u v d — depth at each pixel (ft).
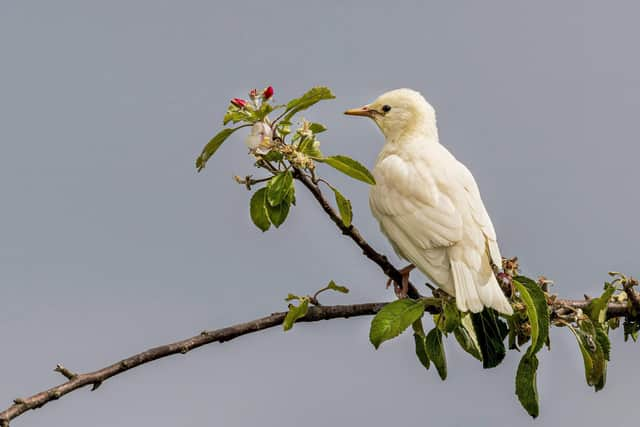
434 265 37.60
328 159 33.78
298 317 34.06
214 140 34.60
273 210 34.96
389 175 40.34
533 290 34.55
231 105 34.09
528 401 35.73
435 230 37.83
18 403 28.35
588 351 36.45
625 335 39.34
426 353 36.83
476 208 38.58
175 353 31.78
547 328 33.91
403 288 38.06
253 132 33.73
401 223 39.09
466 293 35.83
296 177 34.30
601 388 36.76
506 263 37.37
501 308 34.94
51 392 28.96
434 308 36.50
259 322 33.47
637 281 38.58
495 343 36.58
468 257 36.88
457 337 36.68
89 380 29.78
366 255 37.06
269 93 34.04
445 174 39.47
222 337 32.86
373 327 33.30
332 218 35.45
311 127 34.42
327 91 33.24
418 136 43.50
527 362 35.50
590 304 37.96
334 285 34.81
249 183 34.99
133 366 30.94
